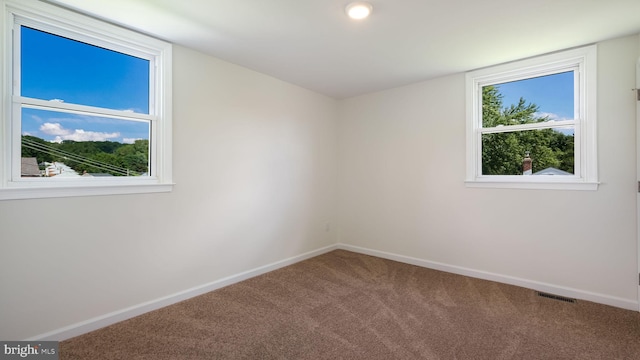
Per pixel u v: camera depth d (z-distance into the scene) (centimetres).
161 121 244
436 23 215
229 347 188
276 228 342
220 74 285
